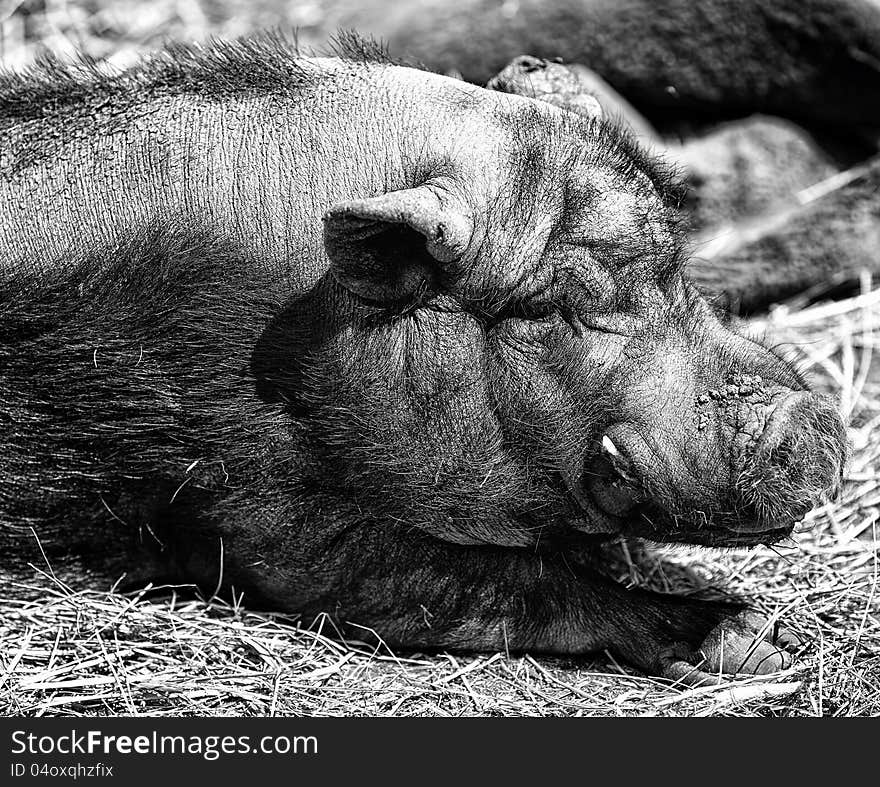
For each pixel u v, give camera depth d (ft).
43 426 40.91
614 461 37.22
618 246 37.40
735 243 60.75
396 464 39.11
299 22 72.84
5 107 42.80
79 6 75.72
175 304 39.52
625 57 65.87
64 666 38.47
